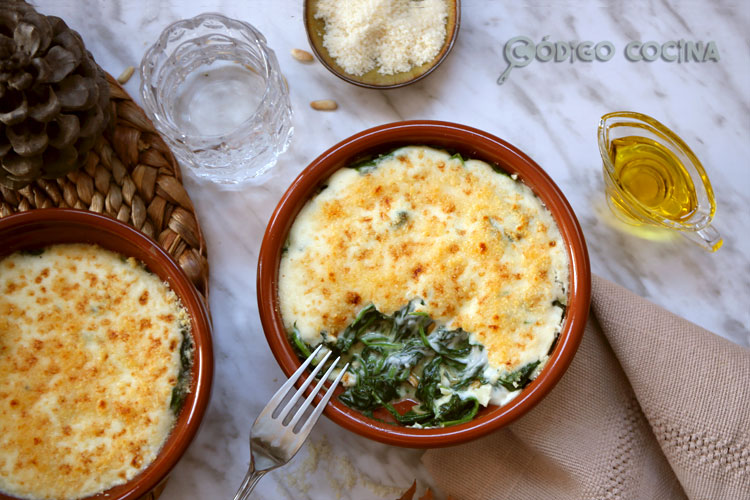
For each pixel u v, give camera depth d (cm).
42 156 52
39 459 50
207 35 58
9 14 50
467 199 53
